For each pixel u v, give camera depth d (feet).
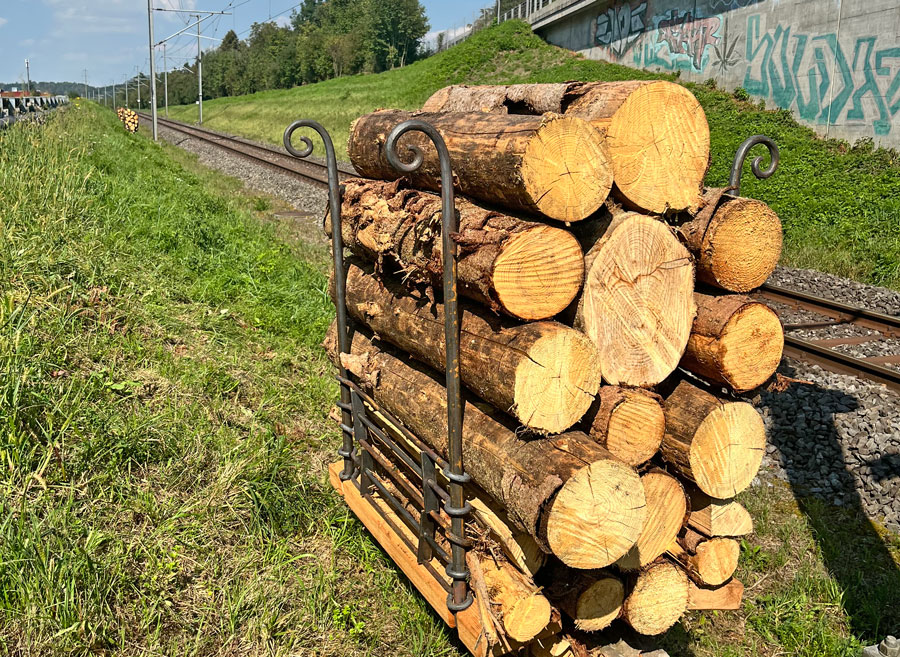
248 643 10.48
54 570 9.96
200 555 11.68
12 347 13.50
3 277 16.39
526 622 9.04
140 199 30.30
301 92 160.97
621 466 8.14
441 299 9.99
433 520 10.47
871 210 38.32
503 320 8.91
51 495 11.21
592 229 9.11
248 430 15.60
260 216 43.01
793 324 24.81
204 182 53.98
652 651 10.36
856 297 28.60
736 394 9.79
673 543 10.54
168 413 14.56
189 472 13.25
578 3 98.84
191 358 17.51
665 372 9.49
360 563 12.90
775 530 14.51
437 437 10.19
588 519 8.15
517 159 8.04
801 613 12.41
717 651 11.80
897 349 22.88
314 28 298.56
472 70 109.70
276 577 11.73
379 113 13.15
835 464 16.26
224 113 162.50
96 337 16.21
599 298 8.82
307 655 10.58
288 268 27.96
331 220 12.32
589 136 8.26
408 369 11.64
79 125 53.21
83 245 20.83
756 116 62.23
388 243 10.45
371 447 12.46
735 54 69.92
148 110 277.44
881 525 14.60
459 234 8.63
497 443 9.06
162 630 10.33
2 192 21.98
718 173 46.06
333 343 14.20
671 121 9.03
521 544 9.14
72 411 12.78
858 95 53.88
